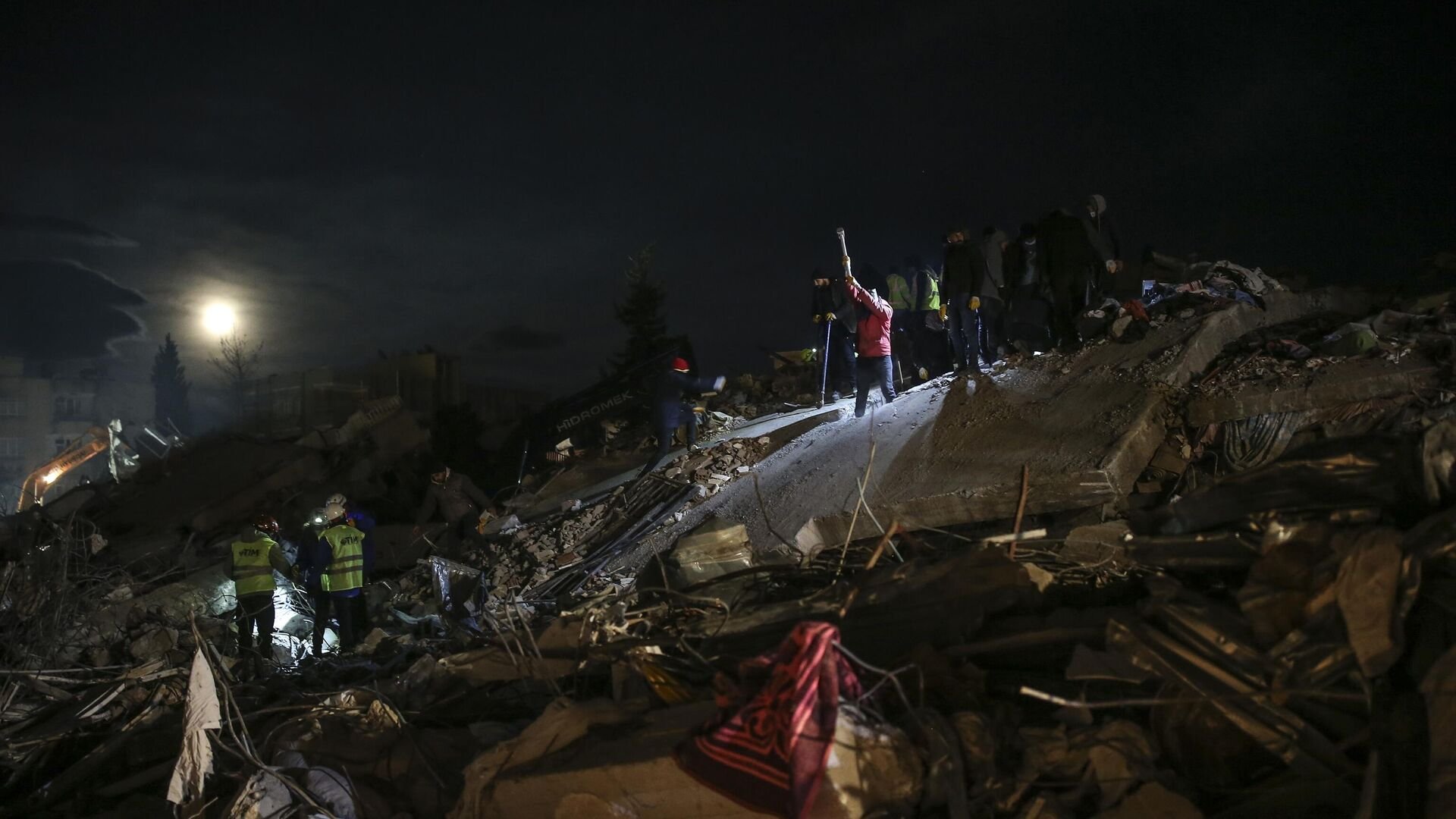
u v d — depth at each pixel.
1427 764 3.44
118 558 13.48
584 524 11.04
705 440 12.81
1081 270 10.21
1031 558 5.70
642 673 5.14
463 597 9.62
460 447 18.88
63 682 8.38
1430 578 3.74
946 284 10.91
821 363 12.81
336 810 5.12
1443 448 4.02
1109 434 7.56
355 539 9.72
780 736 3.86
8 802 6.73
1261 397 7.52
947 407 9.68
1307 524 4.11
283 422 37.28
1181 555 4.61
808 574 6.48
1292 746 3.80
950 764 4.08
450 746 5.64
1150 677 4.23
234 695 7.44
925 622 4.96
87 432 23.52
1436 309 9.07
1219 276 10.55
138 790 6.57
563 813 4.32
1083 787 4.09
